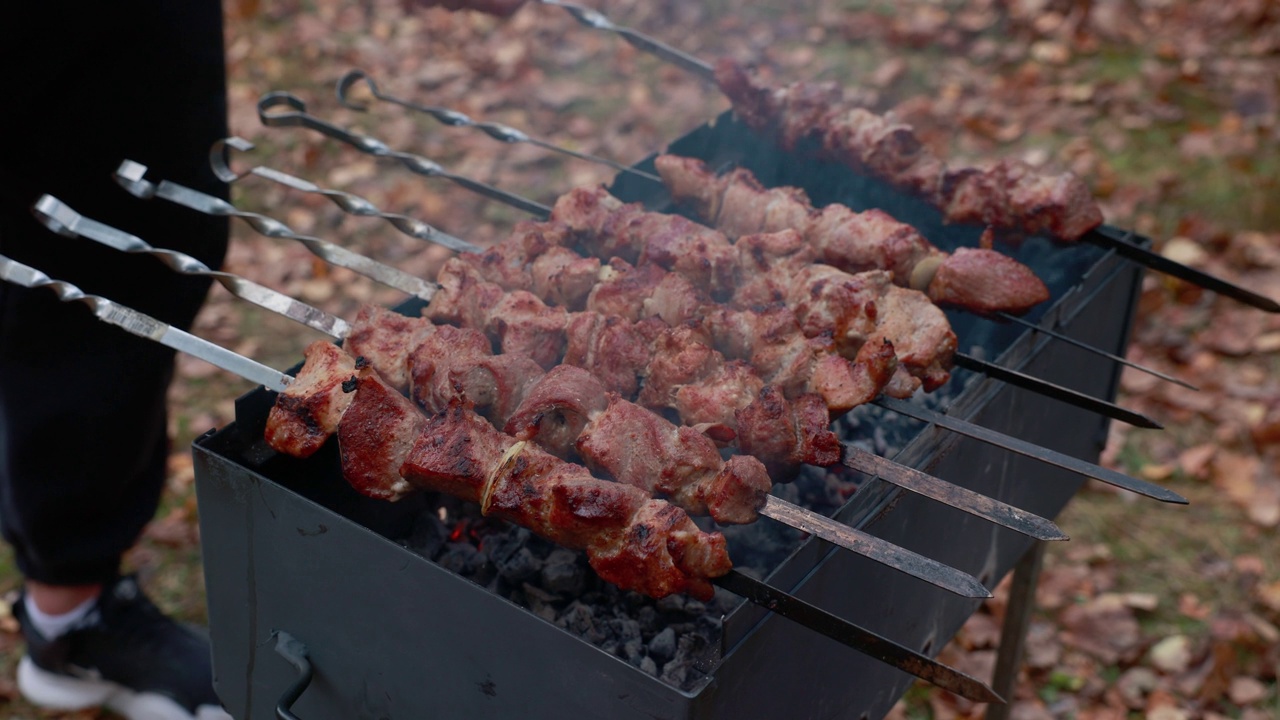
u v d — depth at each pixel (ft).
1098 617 5.72
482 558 3.85
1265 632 5.58
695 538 3.33
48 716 5.23
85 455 4.67
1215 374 7.03
